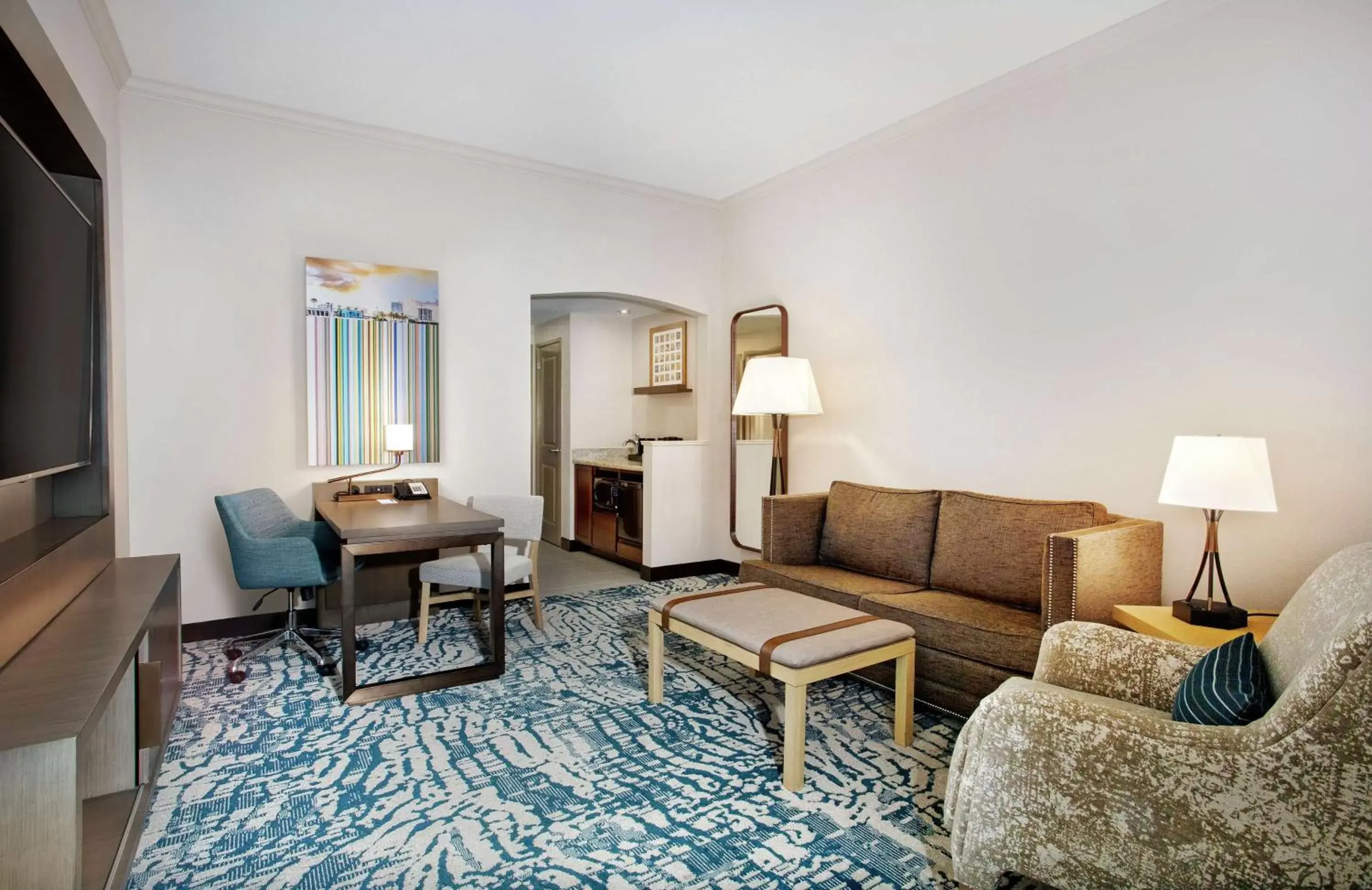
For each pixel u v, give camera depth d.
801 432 4.55
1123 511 2.94
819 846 1.86
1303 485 2.44
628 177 4.70
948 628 2.63
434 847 1.84
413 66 3.20
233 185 3.62
